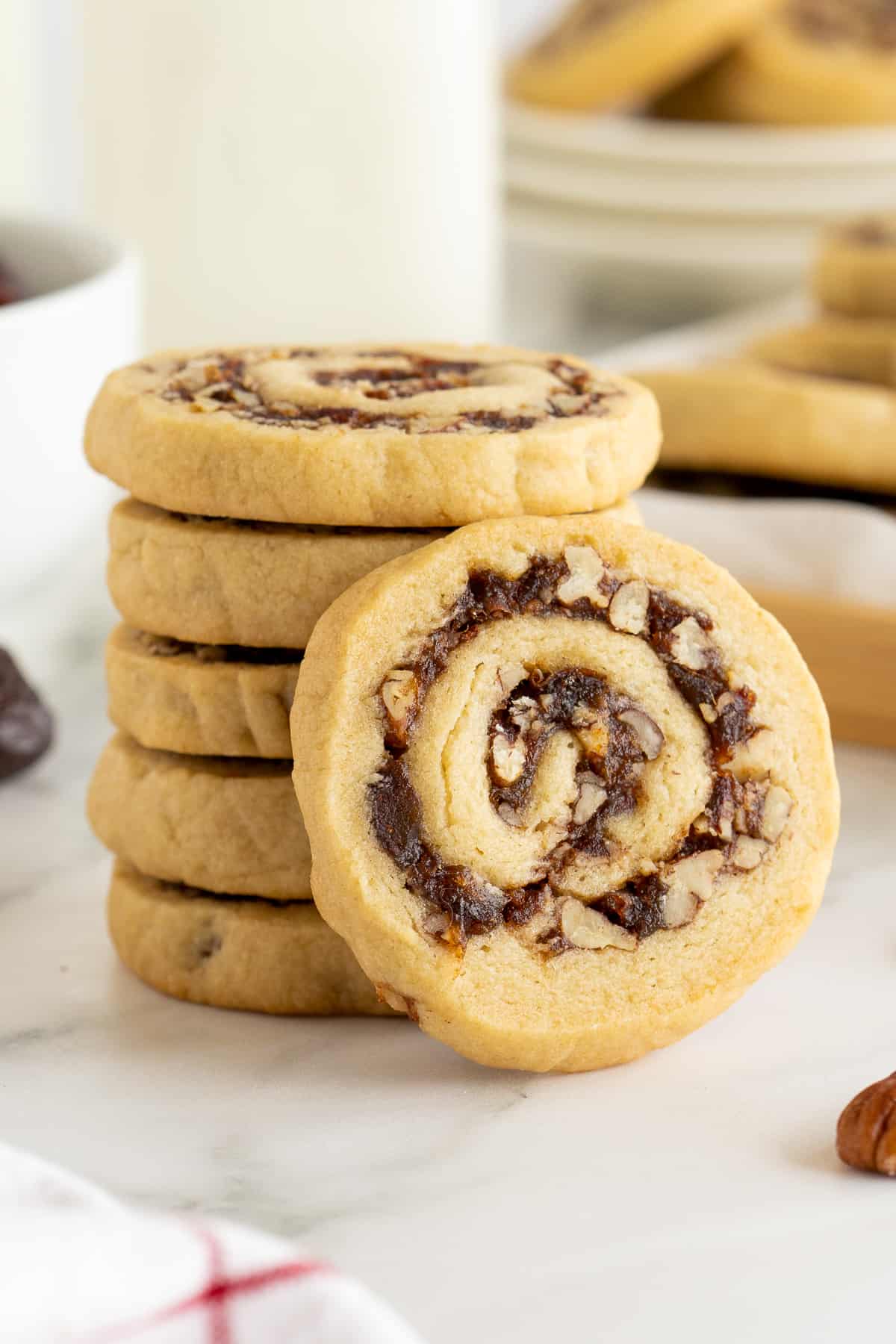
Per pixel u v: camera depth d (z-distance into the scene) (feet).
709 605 1.25
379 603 1.22
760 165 2.20
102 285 1.57
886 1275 1.13
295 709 1.24
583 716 1.24
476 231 1.86
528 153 2.31
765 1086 1.24
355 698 1.22
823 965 1.32
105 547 1.78
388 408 1.28
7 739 1.49
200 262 1.81
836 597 1.62
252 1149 1.20
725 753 1.25
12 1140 1.20
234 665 1.28
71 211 2.25
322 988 1.28
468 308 1.87
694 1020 1.25
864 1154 1.18
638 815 1.25
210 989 1.29
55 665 1.65
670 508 1.65
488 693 1.23
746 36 2.34
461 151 1.83
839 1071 1.25
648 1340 1.10
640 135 2.25
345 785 1.22
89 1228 1.06
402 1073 1.25
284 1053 1.26
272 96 1.77
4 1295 1.04
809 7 2.43
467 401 1.29
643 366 1.90
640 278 2.38
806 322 1.99
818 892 1.26
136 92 1.77
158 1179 1.18
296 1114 1.22
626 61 2.31
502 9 3.06
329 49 1.77
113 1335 1.04
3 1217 1.07
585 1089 1.24
